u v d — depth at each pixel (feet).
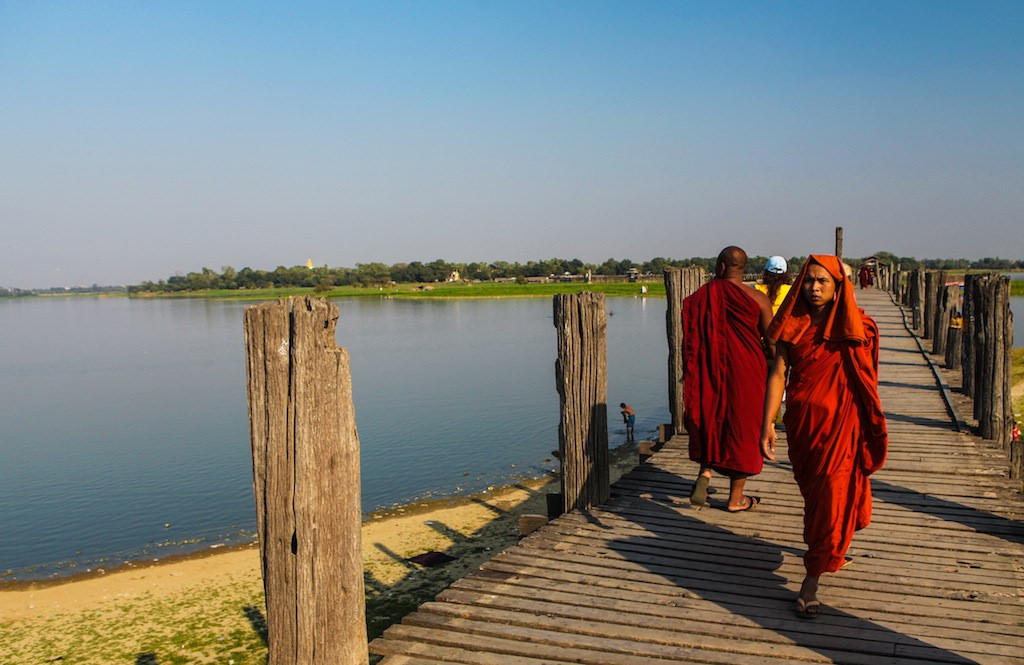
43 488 58.34
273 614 9.61
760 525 17.75
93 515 50.60
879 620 12.62
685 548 16.37
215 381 126.62
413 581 35.60
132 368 150.20
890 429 27.27
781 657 11.54
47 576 39.73
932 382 36.96
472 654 12.04
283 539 9.43
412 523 44.83
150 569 40.16
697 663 11.48
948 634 12.05
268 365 9.27
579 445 19.44
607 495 19.89
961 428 26.89
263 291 628.28
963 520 17.71
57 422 90.63
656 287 384.47
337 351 9.52
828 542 12.66
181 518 49.44
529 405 86.69
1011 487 20.27
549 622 12.93
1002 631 12.11
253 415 9.43
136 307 504.02
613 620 12.92
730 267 18.40
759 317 17.89
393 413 83.92
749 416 18.01
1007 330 25.00
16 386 128.16
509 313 282.36
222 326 269.64
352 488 9.78
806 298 13.21
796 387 13.21
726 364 18.02
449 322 238.48
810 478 13.00
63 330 286.05
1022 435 29.91
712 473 22.50
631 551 16.30
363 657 10.13
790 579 14.51
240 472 61.31
